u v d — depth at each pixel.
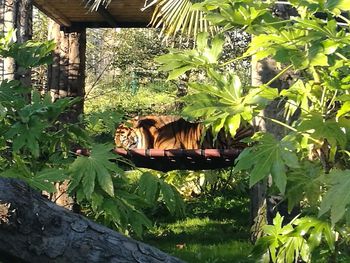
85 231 2.57
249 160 2.71
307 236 3.25
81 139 4.15
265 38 2.60
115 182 3.81
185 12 6.46
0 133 3.81
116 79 14.59
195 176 10.15
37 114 3.83
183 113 2.87
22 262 2.45
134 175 9.33
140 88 14.64
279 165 2.65
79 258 2.53
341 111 2.68
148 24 9.12
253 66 5.57
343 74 2.80
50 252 2.47
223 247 7.31
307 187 3.00
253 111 2.87
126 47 14.13
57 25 9.64
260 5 2.76
